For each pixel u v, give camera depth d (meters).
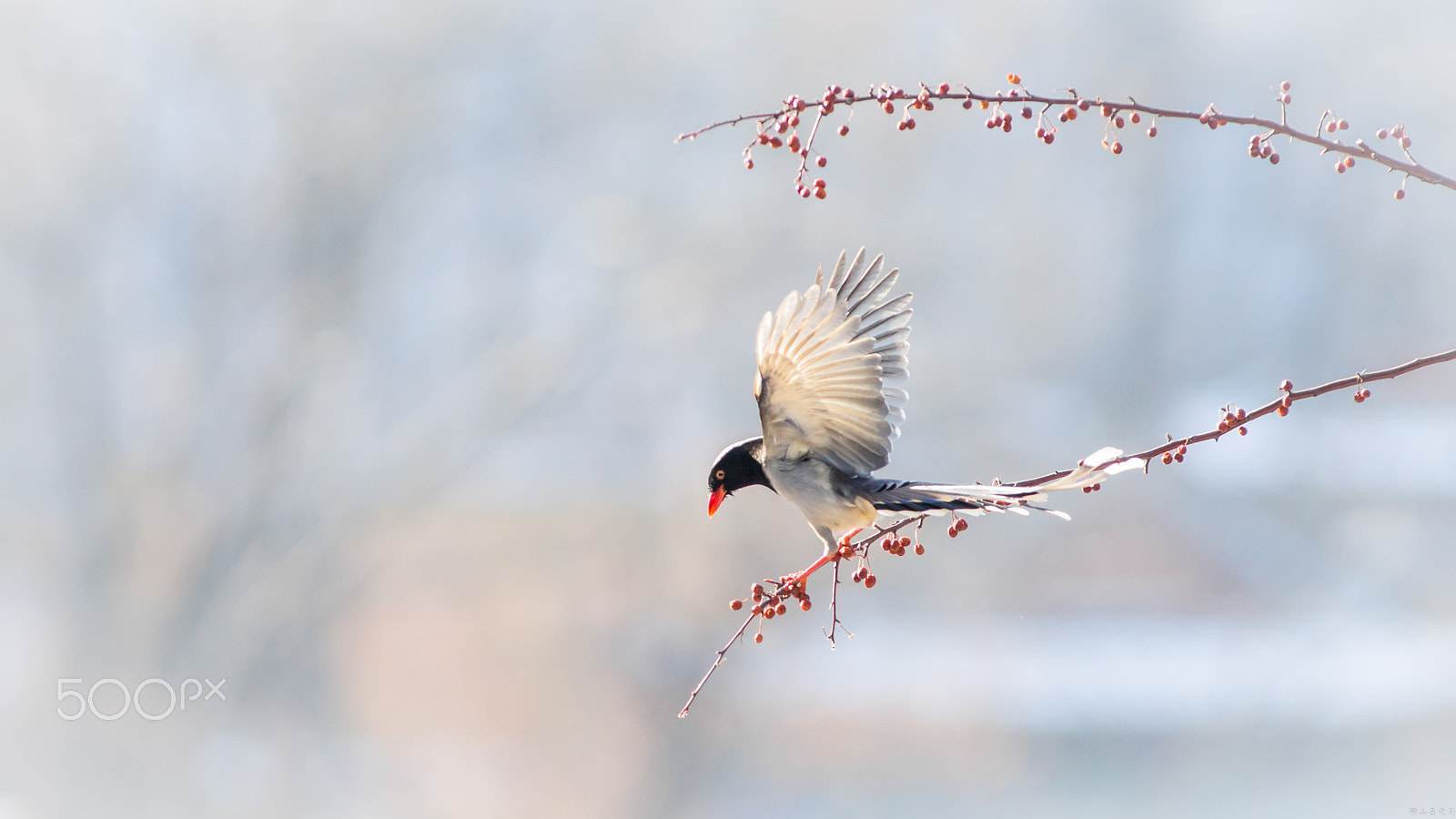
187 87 24.31
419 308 25.47
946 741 22.09
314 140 24.06
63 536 23.67
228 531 23.38
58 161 23.53
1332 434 32.94
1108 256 34.69
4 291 23.56
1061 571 26.69
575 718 20.98
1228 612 28.03
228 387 23.81
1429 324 36.78
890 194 25.44
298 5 24.02
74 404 23.62
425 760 21.72
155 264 24.38
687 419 23.44
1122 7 33.69
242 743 22.55
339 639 23.20
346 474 23.70
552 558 21.98
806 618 21.30
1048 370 29.86
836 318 5.49
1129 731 23.06
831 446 5.72
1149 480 29.73
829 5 25.41
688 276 23.47
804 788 21.28
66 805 22.12
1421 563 29.91
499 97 25.42
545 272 25.09
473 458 23.45
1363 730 23.20
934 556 24.28
